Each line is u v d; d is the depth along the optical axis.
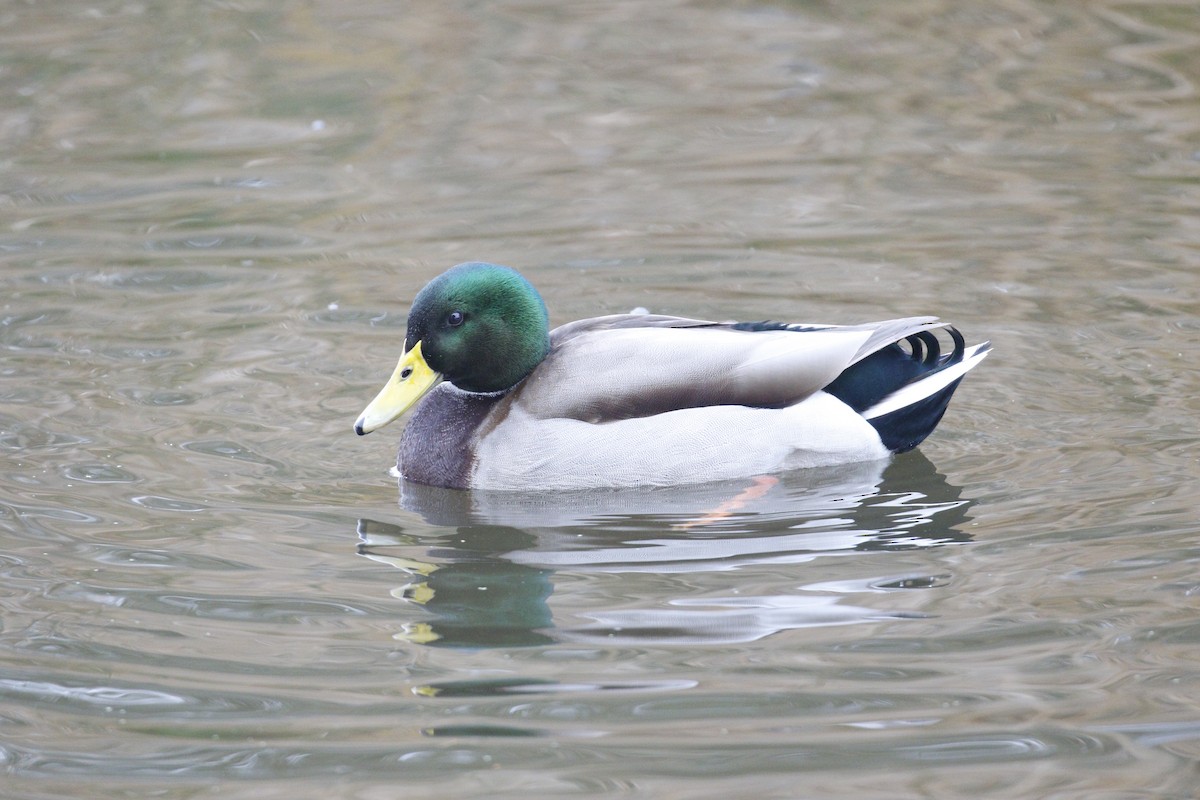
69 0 25.16
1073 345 13.53
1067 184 17.64
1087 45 22.59
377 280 15.39
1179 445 11.52
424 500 11.18
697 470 11.24
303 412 12.56
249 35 23.59
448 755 7.74
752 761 7.63
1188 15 23.66
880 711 8.06
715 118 20.42
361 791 7.44
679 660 8.66
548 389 11.41
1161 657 8.51
